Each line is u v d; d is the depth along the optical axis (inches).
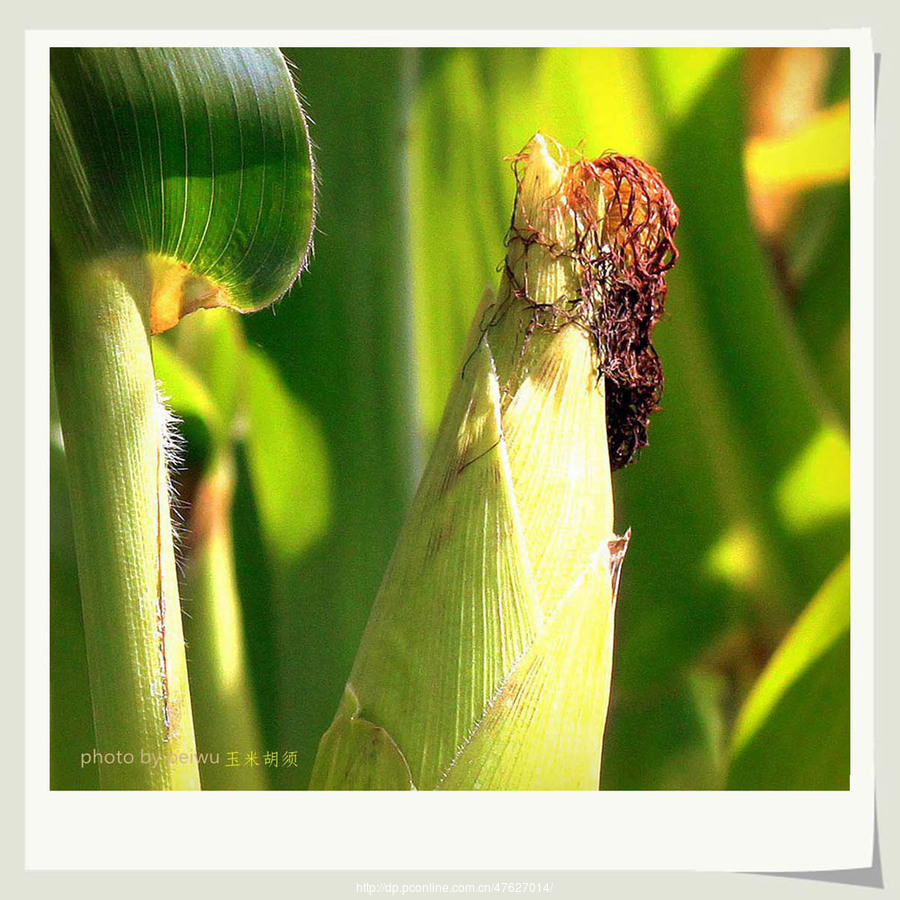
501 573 21.9
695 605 28.2
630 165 22.7
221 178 21.4
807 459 27.9
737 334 27.7
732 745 26.8
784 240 27.9
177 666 21.7
